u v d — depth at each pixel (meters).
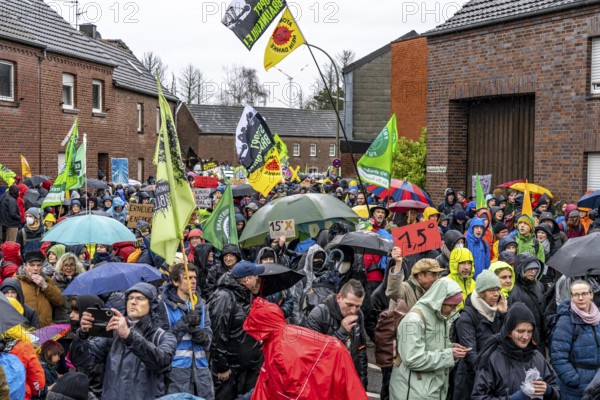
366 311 8.01
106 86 29.34
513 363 5.97
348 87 36.09
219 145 62.47
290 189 21.36
